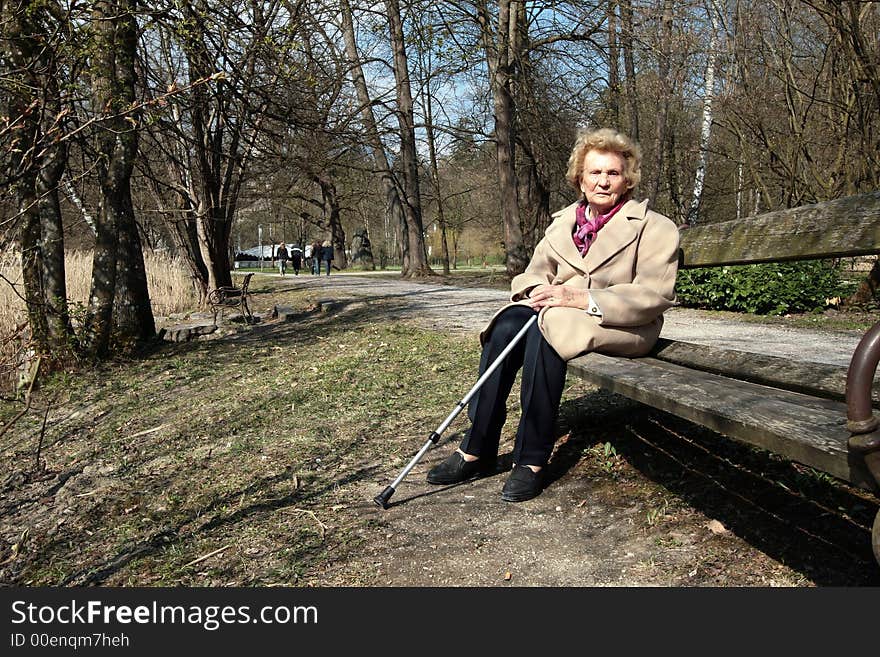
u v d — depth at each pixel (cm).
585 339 309
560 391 320
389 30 1289
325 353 716
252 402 547
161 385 667
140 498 393
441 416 454
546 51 1709
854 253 249
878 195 245
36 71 592
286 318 1129
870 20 1000
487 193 2762
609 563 264
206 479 402
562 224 344
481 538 293
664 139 1720
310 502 350
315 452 417
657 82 1612
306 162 1177
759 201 1470
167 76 922
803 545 251
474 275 2208
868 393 166
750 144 1257
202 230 1424
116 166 805
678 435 363
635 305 308
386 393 522
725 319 914
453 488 346
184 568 302
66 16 588
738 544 258
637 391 254
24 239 732
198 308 1418
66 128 638
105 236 810
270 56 818
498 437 349
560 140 1820
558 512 308
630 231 321
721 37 1244
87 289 1132
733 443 340
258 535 322
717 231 335
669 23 1499
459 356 622
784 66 1130
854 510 265
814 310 941
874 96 962
